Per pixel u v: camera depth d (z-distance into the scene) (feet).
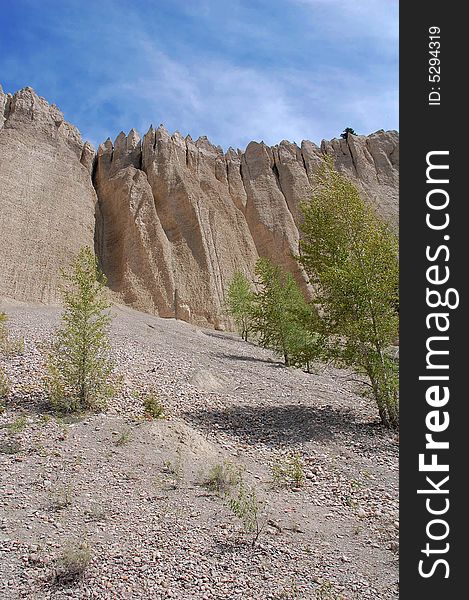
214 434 35.53
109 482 24.81
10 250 123.95
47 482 23.90
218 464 29.19
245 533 20.94
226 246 159.12
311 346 46.11
